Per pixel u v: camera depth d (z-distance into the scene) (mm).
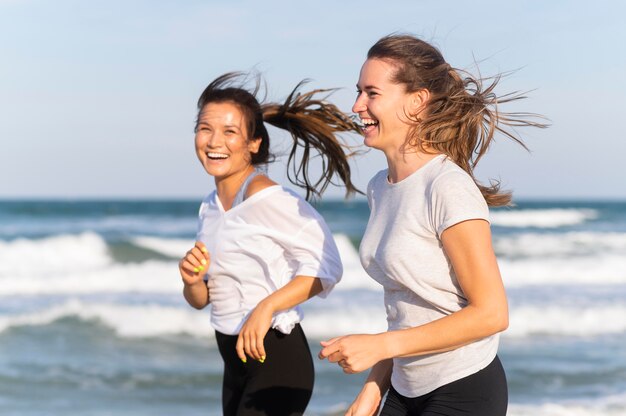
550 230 34938
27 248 23391
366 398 2867
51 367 11016
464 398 2545
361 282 17938
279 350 3541
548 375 10523
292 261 3609
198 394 9828
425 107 2654
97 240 23844
